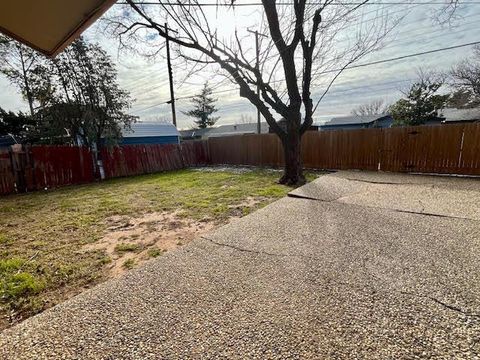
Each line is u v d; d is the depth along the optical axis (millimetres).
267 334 1599
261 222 3773
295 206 4488
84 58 9781
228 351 1482
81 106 10180
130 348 1557
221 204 5023
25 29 2291
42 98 9914
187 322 1762
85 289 2373
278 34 5926
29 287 2391
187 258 2766
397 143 7656
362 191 5395
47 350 1585
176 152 11594
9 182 7273
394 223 3443
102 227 4062
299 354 1431
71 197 6484
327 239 3039
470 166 6668
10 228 4176
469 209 3871
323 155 9055
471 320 1632
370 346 1459
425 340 1485
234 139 11508
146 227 3979
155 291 2170
